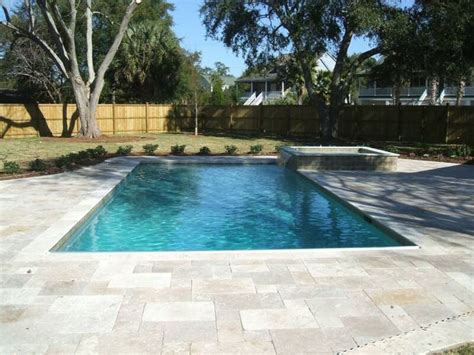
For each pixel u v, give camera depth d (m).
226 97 41.50
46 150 17.23
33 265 4.92
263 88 52.69
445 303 4.05
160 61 30.05
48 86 33.69
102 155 15.48
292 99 37.41
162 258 5.15
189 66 32.81
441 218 7.39
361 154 13.41
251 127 27.72
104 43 35.53
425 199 8.98
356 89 42.41
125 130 26.45
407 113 22.62
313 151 15.37
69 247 6.44
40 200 8.38
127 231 7.43
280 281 4.51
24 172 11.56
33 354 3.16
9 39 32.53
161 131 28.05
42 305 3.93
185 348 3.26
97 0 34.31
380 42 21.14
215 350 3.23
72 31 20.62
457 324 3.64
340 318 3.74
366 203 8.57
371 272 4.80
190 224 7.89
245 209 8.98
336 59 23.00
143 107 27.05
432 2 19.20
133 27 30.12
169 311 3.83
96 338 3.38
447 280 4.61
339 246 6.74
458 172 12.88
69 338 3.38
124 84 31.45
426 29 19.47
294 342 3.36
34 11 31.33
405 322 3.68
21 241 5.80
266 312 3.83
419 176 12.07
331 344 3.33
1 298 4.06
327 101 32.59
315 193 10.55
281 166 14.60
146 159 14.94
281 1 22.28
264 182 11.89
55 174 11.55
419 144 21.16
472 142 20.83
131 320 3.66
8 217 7.09
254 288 4.33
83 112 22.05
